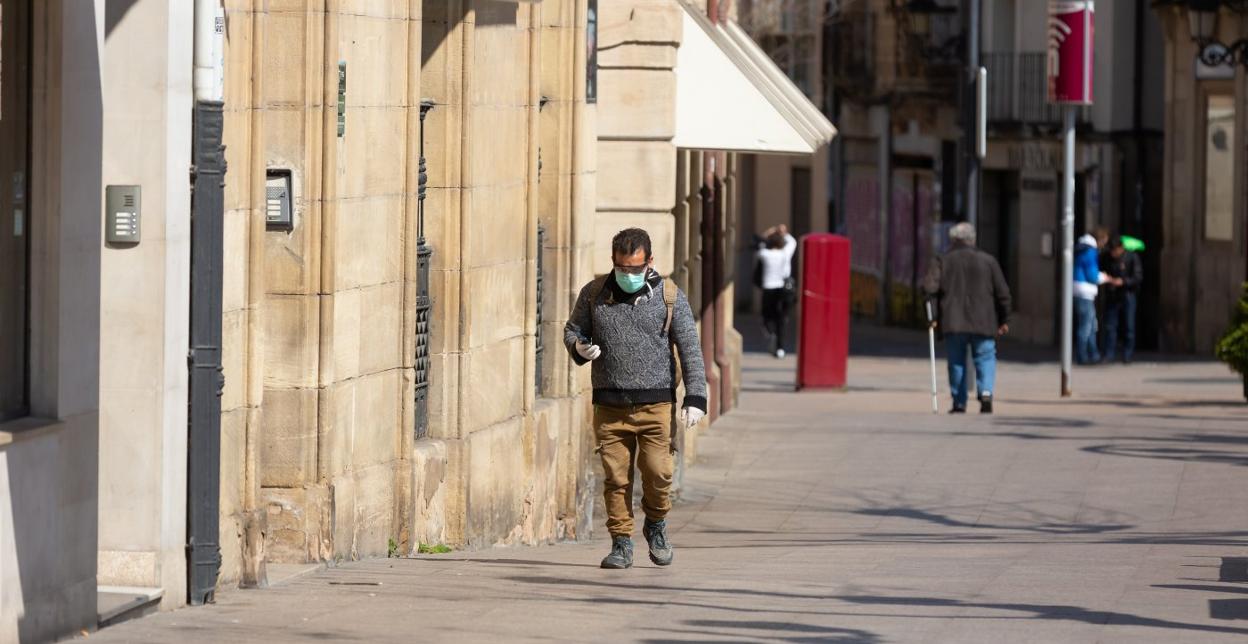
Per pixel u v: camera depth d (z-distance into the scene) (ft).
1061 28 221.46
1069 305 218.59
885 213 405.18
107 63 73.00
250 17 81.56
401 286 98.37
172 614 74.28
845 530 121.39
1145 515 123.13
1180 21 312.71
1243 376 202.18
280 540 88.79
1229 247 306.76
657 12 136.77
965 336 193.47
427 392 106.42
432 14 104.99
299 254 87.86
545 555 104.27
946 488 139.64
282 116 87.25
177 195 74.23
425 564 94.43
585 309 94.43
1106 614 76.54
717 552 106.42
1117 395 220.64
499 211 112.88
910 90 386.93
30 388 66.95
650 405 94.22
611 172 138.10
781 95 148.97
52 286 66.74
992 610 77.92
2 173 64.85
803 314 232.32
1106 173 333.83
